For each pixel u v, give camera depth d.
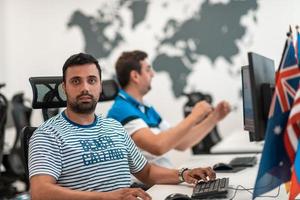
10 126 4.06
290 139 1.38
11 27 5.36
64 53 5.31
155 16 5.12
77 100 1.70
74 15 5.28
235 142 3.63
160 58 5.14
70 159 1.64
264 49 4.80
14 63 5.37
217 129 4.68
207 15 4.99
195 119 2.36
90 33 5.25
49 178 1.58
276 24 4.75
